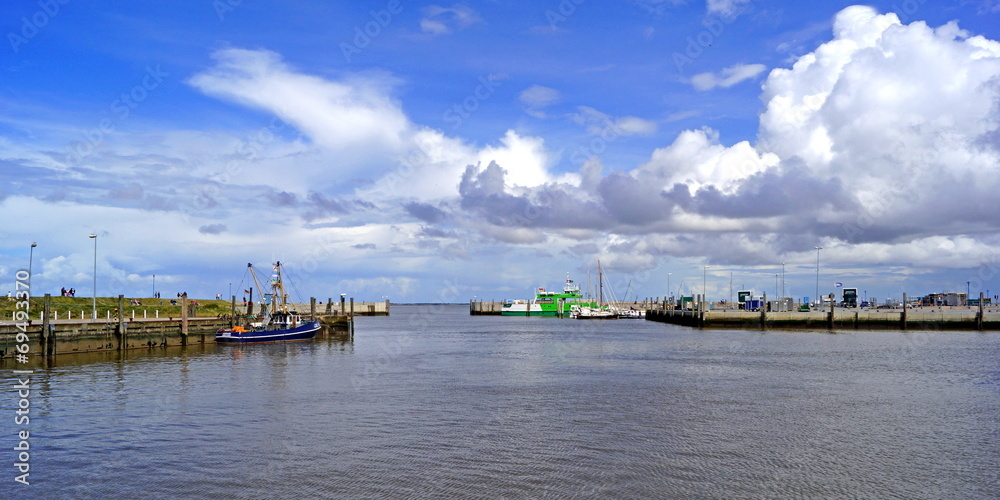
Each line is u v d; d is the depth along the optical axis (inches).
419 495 1117.7
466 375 2586.1
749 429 1592.0
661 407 1871.3
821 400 1984.5
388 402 1955.0
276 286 4859.7
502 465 1283.2
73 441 1465.3
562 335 5398.6
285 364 2982.3
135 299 5625.0
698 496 1119.6
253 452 1374.3
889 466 1290.6
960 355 3336.6
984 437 1518.2
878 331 5433.1
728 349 3757.4
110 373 2556.6
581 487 1159.6
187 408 1844.2
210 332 4183.1
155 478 1209.4
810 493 1136.2
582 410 1828.2
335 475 1221.7
